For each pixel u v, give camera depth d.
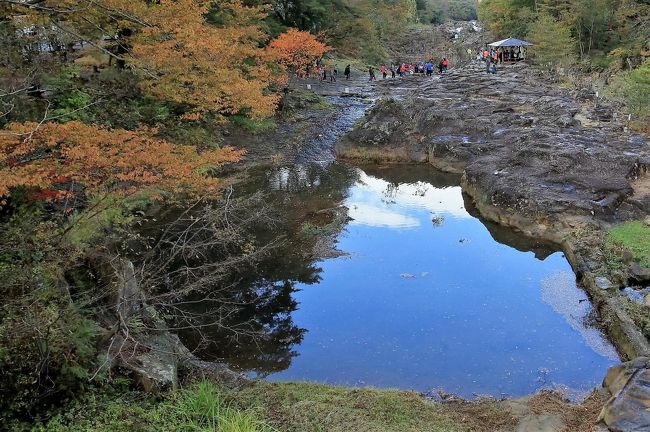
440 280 12.62
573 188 15.66
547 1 42.84
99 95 15.98
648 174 17.06
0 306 6.92
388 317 11.06
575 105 25.72
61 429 6.09
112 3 11.10
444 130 23.11
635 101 22.31
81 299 8.20
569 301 11.43
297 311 11.31
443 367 9.45
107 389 7.04
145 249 12.92
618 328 9.83
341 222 16.16
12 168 7.92
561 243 14.04
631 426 6.53
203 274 11.19
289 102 28.80
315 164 22.67
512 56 47.25
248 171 21.11
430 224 16.17
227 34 18.02
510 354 9.73
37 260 8.13
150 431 6.27
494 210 16.11
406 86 38.72
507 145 20.83
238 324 9.80
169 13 13.04
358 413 7.36
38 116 12.87
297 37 30.36
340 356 9.82
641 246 12.66
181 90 14.92
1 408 6.19
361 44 52.25
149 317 8.65
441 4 117.38
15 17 11.41
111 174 8.87
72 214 10.21
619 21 37.62
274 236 15.02
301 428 6.76
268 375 9.25
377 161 23.05
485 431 7.27
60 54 16.52
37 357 6.49
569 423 7.32
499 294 11.89
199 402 6.87
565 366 9.33
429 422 7.36
